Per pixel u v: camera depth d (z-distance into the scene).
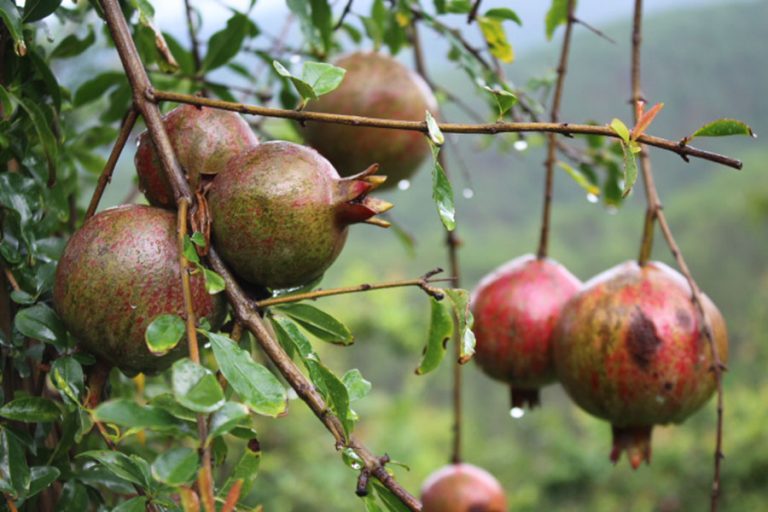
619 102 25.48
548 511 8.02
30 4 1.18
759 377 9.08
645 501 7.66
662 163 24.23
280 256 1.09
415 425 8.59
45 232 1.28
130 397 1.55
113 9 1.10
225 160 1.18
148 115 1.09
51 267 1.20
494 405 12.38
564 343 1.70
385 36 2.00
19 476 1.06
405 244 2.30
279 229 1.08
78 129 1.90
